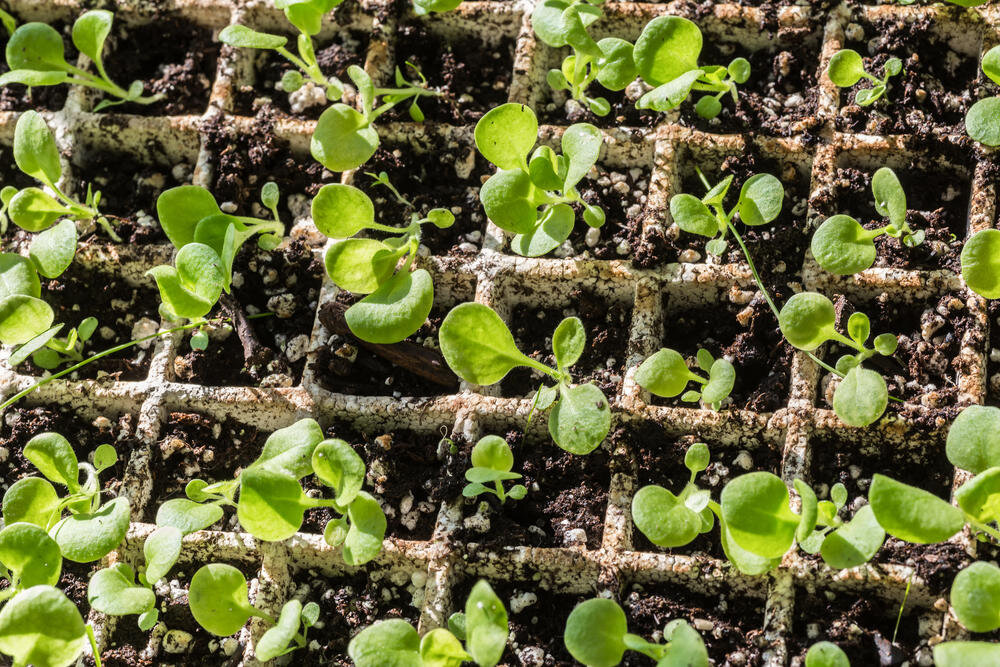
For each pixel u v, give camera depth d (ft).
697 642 1.70
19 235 1.92
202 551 1.82
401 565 1.81
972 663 1.68
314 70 1.89
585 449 1.77
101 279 1.90
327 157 1.85
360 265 1.81
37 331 1.83
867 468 1.81
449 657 1.73
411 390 1.85
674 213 1.82
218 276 1.81
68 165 1.91
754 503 1.73
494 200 1.82
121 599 1.77
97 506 1.82
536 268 1.85
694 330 1.86
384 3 1.93
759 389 1.83
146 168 1.94
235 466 1.85
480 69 1.93
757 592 1.78
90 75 1.90
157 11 1.95
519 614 1.80
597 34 1.92
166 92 1.94
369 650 1.73
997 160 1.84
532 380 1.85
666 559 1.78
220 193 1.90
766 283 1.84
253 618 1.79
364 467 1.77
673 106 1.82
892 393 1.82
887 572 1.76
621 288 1.85
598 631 1.72
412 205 1.89
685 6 1.90
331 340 1.86
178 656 1.81
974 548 1.77
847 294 1.84
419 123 1.90
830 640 1.77
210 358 1.87
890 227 1.80
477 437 1.82
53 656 1.74
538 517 1.82
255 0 1.93
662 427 1.82
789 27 1.90
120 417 1.86
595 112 1.88
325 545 1.80
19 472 1.85
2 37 1.98
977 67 1.89
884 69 1.88
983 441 1.73
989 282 1.78
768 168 1.88
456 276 1.86
